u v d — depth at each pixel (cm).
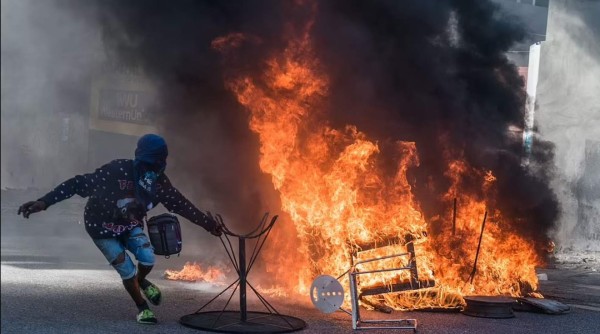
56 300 616
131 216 524
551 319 620
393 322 573
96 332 500
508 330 563
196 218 557
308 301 664
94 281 736
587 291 805
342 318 591
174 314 582
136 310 587
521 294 710
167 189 550
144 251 532
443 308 629
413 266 624
